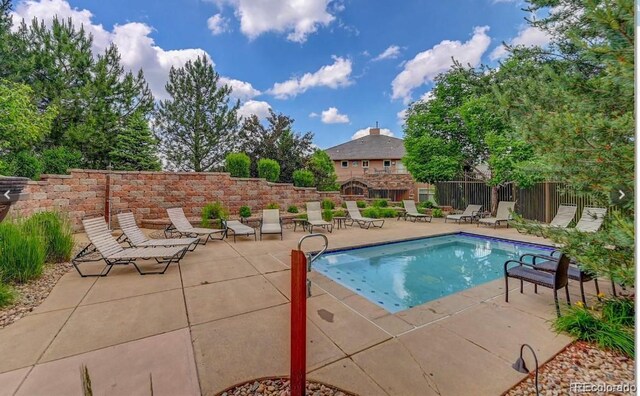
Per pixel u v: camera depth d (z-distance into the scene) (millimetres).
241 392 2055
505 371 2277
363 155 29734
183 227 7621
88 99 12664
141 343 2641
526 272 3689
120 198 8891
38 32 12391
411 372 2275
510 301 3680
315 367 2336
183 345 2619
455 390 2078
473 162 13406
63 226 5578
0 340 2648
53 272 4645
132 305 3465
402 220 12492
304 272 1941
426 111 13633
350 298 3805
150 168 13695
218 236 8312
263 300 3668
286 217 10859
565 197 10023
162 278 4492
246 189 11352
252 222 10016
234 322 3072
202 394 2021
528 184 10492
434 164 12922
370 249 7570
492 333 2867
